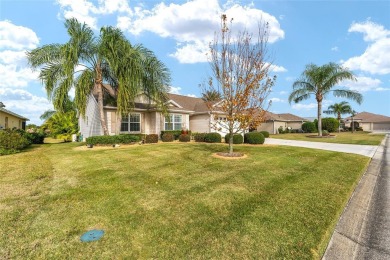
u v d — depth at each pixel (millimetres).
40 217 3695
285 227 3285
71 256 2666
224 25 8703
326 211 3832
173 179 5891
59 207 4098
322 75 21828
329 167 7352
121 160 8625
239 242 2916
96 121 16625
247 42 8617
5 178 6141
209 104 9891
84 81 13242
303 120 44062
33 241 2984
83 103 13336
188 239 2996
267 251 2727
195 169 7020
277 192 4805
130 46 13750
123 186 5316
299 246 2824
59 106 12875
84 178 6082
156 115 18344
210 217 3637
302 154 10000
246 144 14422
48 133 25578
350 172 6707
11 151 10914
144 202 4289
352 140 19250
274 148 12156
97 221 3537
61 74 12930
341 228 3389
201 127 21453
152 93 15727
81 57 13539
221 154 9617
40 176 6344
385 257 2682
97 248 2818
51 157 9648
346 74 21188
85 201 4379
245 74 8516
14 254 2703
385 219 3680
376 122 47094
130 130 17891
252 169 6957
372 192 5066
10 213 3848
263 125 35812
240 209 3934
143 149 11727
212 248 2795
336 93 22781
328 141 18656
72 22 12977
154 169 7062
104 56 13102
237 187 5168
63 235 3133
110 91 17422
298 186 5223
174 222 3475
